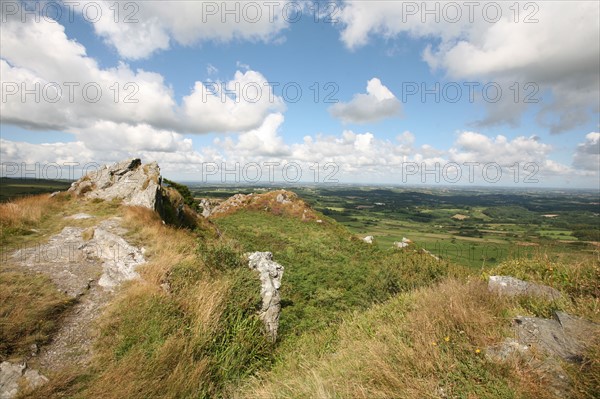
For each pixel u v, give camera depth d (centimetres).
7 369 493
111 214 1462
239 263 1070
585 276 587
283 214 4888
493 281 645
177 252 1055
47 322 610
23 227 1133
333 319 1108
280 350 784
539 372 365
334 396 409
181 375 550
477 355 417
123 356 562
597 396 319
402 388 393
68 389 486
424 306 608
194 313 729
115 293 767
